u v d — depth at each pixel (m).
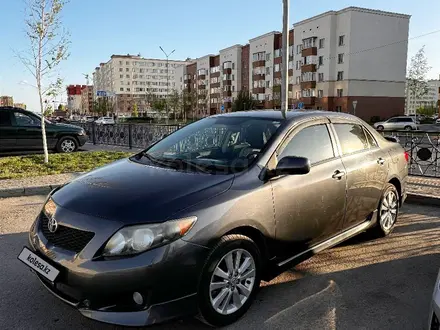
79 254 2.52
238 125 3.78
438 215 5.63
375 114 49.84
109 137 16.36
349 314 3.03
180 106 78.44
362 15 47.84
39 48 9.90
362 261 4.02
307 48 52.03
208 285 2.67
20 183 7.17
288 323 2.89
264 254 3.10
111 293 2.44
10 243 4.49
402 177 4.88
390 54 50.06
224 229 2.72
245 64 70.19
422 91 47.53
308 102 52.19
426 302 3.23
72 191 3.02
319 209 3.53
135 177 3.11
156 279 2.45
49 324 2.89
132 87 130.12
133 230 2.49
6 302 3.20
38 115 12.12
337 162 3.80
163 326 2.85
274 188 3.11
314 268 3.85
